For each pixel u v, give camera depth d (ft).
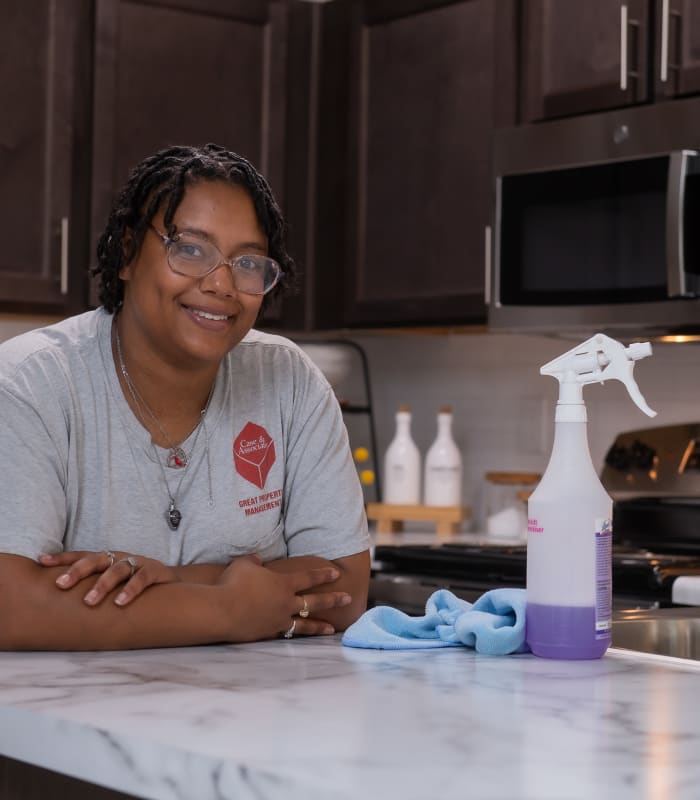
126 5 10.47
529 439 11.09
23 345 4.94
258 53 11.05
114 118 10.43
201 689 3.26
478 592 7.63
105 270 5.04
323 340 12.12
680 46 8.54
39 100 10.18
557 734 2.74
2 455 4.63
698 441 9.50
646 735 2.75
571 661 3.89
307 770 2.39
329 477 5.32
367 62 10.80
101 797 3.45
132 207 4.84
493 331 9.50
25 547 4.50
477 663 3.81
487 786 2.30
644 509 9.39
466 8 9.98
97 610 4.18
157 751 2.61
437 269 10.25
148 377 4.94
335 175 11.10
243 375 5.27
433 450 11.14
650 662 3.90
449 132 10.14
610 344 3.86
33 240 10.17
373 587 8.30
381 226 10.69
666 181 8.44
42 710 2.95
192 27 10.74
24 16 10.12
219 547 5.09
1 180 10.03
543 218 9.16
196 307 4.72
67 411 4.85
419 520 11.39
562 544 3.92
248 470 5.17
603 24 8.96
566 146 9.00
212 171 4.74
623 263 8.71
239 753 2.52
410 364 12.14
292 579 4.67
